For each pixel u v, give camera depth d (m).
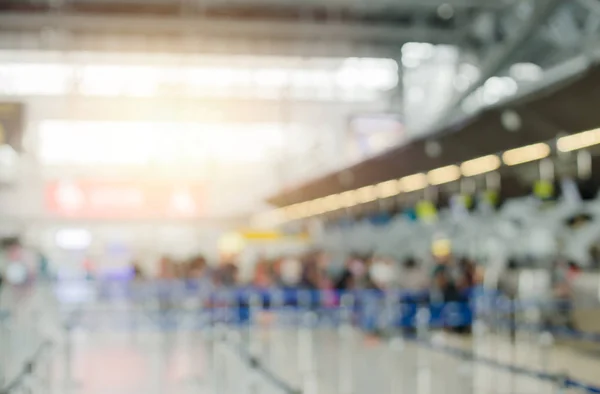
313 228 29.95
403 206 24.36
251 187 29.31
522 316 16.88
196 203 27.12
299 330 20.30
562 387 7.47
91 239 27.38
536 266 17.53
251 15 29.48
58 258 27.09
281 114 30.25
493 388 11.05
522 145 12.88
